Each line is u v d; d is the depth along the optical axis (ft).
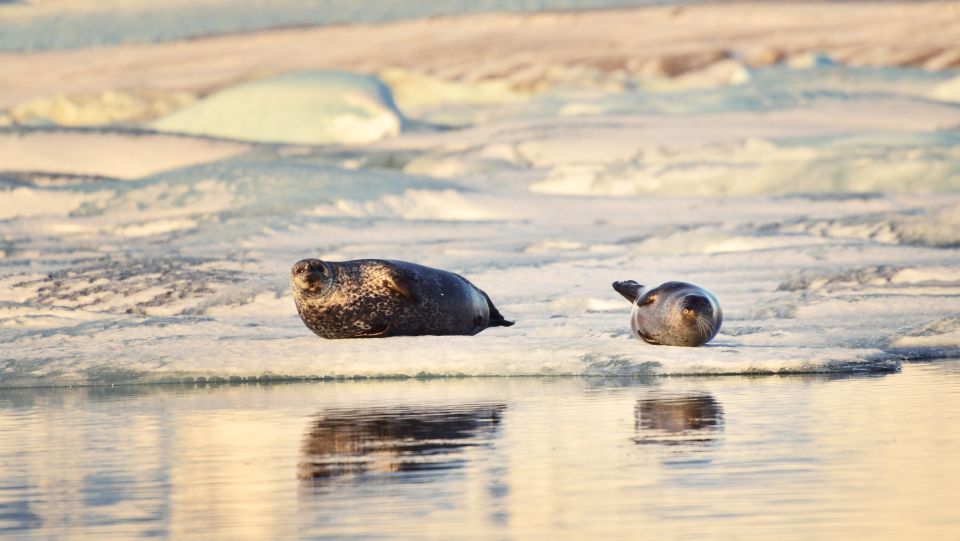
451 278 143.64
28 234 268.62
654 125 478.18
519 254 234.38
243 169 319.88
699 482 73.00
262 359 130.52
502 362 126.72
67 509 70.95
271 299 179.93
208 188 304.71
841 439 85.97
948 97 583.17
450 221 281.54
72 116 611.88
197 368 129.18
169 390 122.42
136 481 78.28
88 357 134.21
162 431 97.19
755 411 98.99
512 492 71.51
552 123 488.44
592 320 155.02
